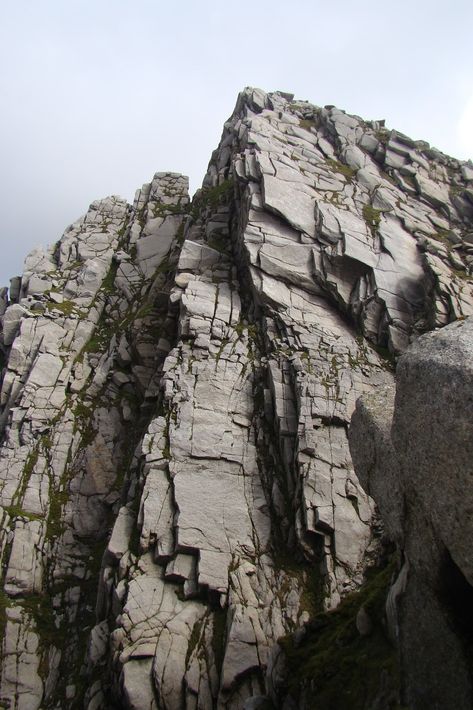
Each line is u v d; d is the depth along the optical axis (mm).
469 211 28094
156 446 17812
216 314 22125
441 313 21219
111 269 31406
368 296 22328
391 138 31609
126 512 16688
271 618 14297
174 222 33500
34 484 21234
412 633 8430
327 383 19094
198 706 12781
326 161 29281
